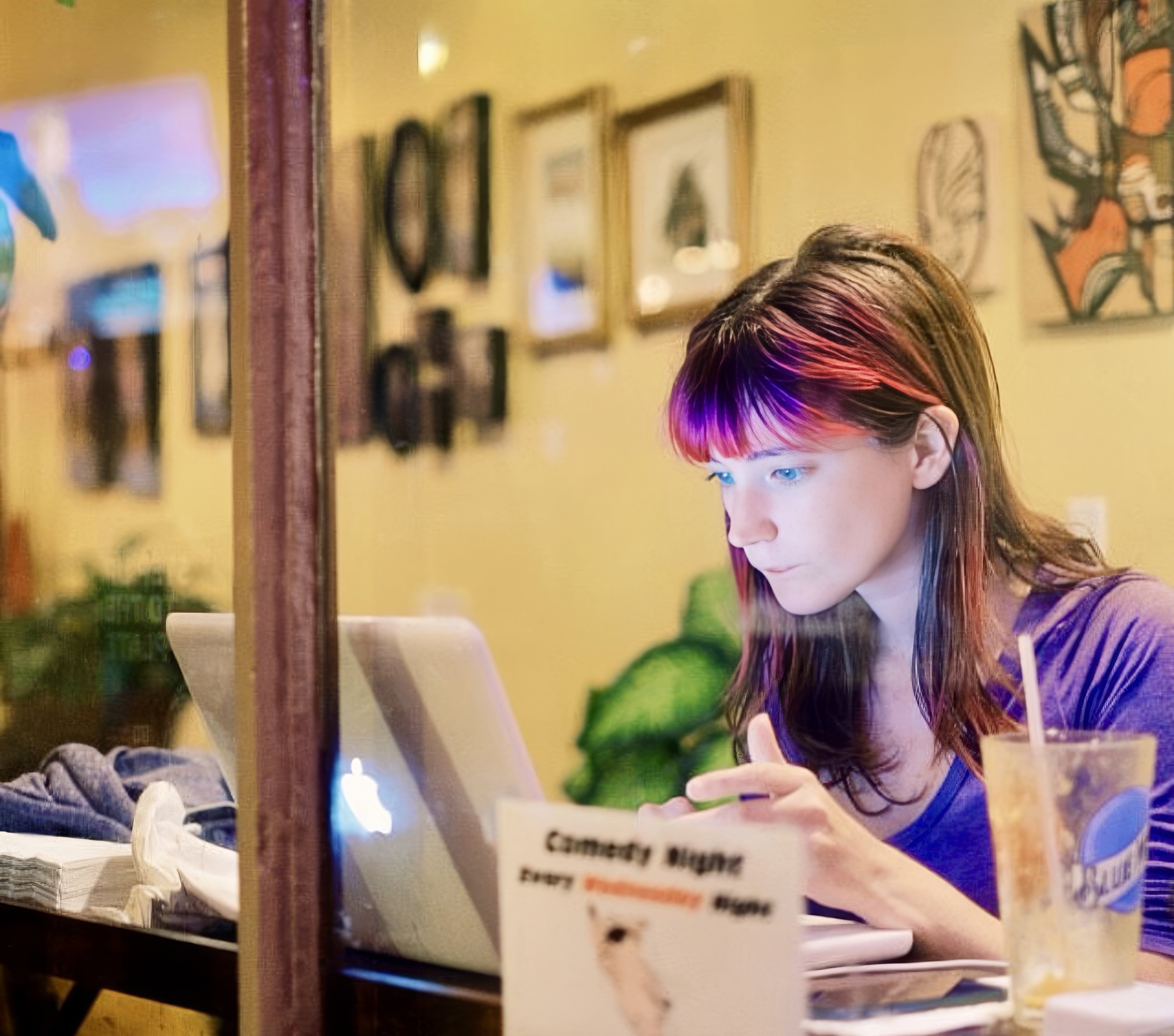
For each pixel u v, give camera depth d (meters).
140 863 1.21
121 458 1.93
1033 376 1.83
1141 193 1.75
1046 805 0.75
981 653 1.61
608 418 2.18
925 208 1.90
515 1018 0.74
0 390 1.89
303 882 0.98
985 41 1.84
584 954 0.72
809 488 1.71
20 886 1.29
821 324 1.70
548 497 2.22
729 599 2.01
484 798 0.98
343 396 2.23
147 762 1.58
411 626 0.98
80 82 1.96
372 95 2.29
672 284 2.11
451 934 0.99
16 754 1.73
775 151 2.02
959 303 1.70
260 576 0.96
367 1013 0.96
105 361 1.94
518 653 2.26
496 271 2.27
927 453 1.65
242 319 0.97
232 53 0.98
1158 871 1.27
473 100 2.27
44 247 1.92
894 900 1.12
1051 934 0.75
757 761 1.18
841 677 1.70
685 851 0.69
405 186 2.30
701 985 0.68
